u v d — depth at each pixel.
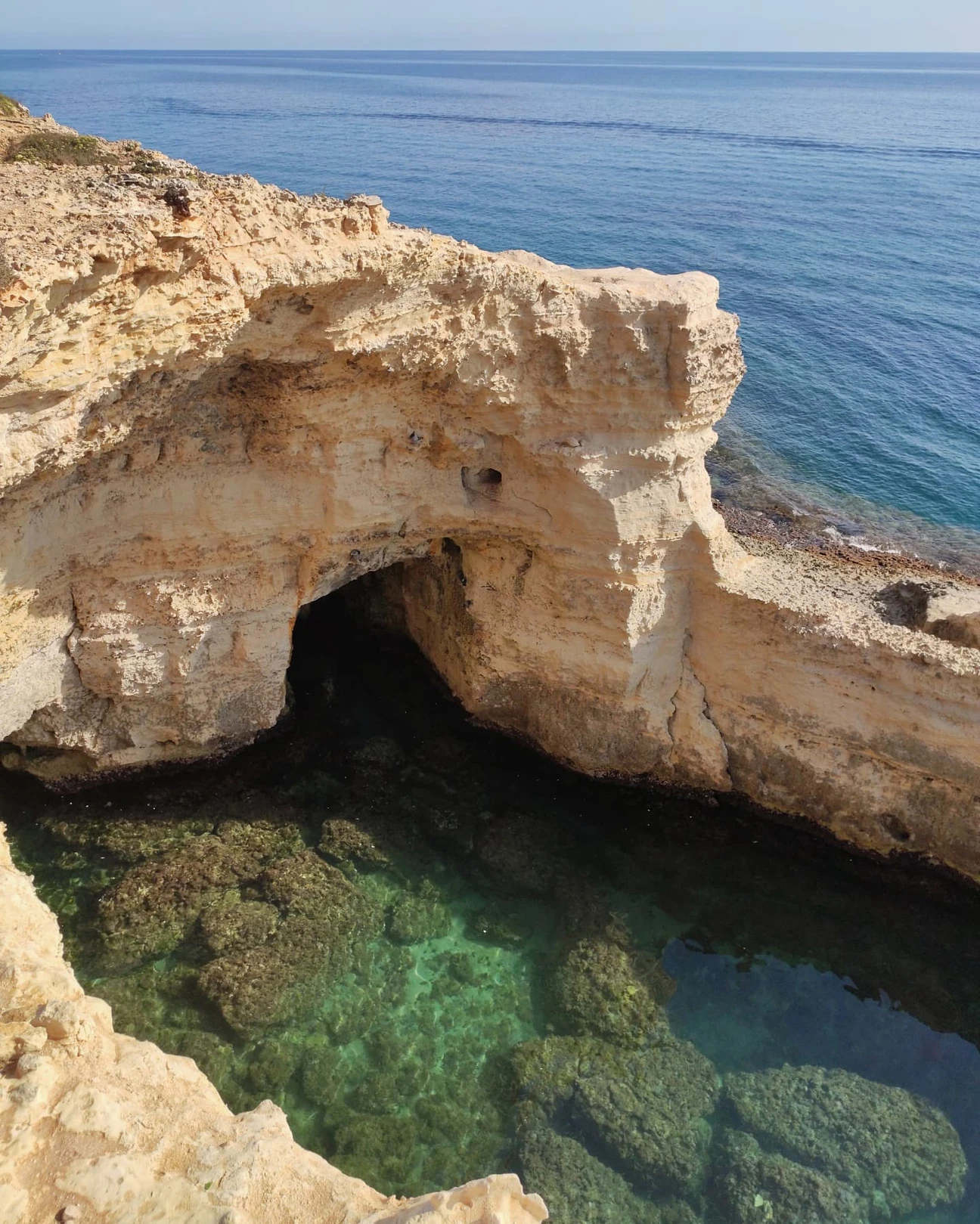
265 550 16.47
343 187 63.69
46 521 14.27
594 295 14.65
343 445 15.53
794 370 37.38
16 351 10.33
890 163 85.56
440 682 21.36
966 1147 13.84
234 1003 14.65
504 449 16.55
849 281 47.75
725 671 17.80
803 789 17.72
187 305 11.81
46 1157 9.44
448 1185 13.13
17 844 17.03
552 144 95.94
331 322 13.16
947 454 31.41
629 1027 15.12
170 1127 10.00
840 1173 13.38
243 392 14.51
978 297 45.28
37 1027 10.55
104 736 17.45
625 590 17.11
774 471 30.55
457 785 19.22
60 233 10.47
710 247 53.19
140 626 16.25
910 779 16.53
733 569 17.36
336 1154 13.34
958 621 16.61
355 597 22.72
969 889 16.92
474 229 53.84
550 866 17.64
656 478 16.45
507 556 18.03
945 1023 15.42
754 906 17.23
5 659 14.66
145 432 14.20
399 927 16.45
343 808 18.45
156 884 16.23
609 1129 13.77
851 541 26.72
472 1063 14.69
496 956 16.28
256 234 12.05
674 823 18.66
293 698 20.20
